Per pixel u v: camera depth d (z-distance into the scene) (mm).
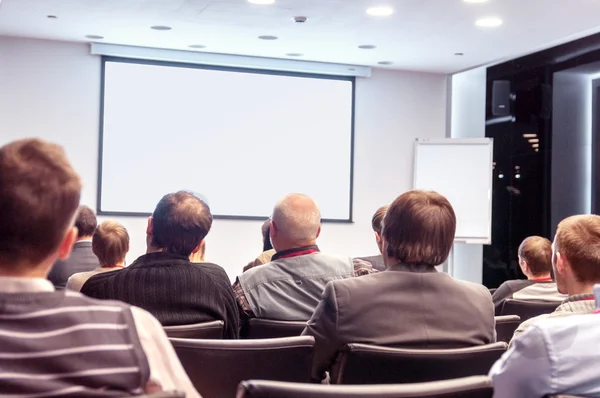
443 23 6797
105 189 8094
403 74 9180
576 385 1404
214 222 8492
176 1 6180
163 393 982
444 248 2008
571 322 1435
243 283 2756
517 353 1460
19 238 995
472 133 9328
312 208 2900
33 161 1012
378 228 3531
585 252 1824
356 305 1926
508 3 6105
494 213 8945
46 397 963
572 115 8164
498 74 8875
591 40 7406
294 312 2719
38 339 976
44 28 7285
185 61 8273
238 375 1782
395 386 1158
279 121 8727
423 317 1937
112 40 7773
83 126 8000
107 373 992
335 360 1972
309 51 8117
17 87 7762
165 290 2279
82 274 3125
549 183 8172
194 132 8414
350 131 8961
